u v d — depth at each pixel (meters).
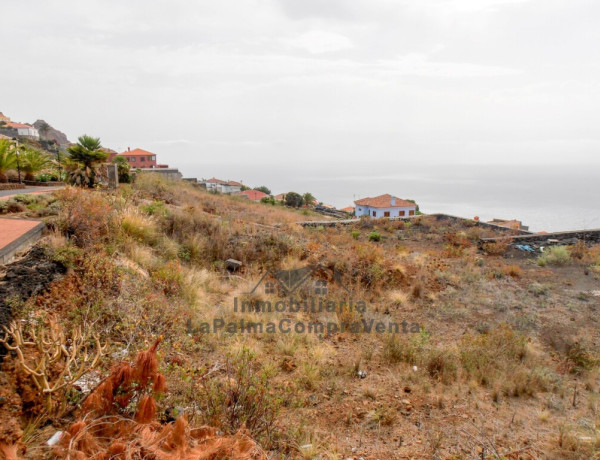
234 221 13.09
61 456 2.29
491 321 7.72
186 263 8.95
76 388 3.48
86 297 5.09
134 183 18.53
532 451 3.75
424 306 8.41
